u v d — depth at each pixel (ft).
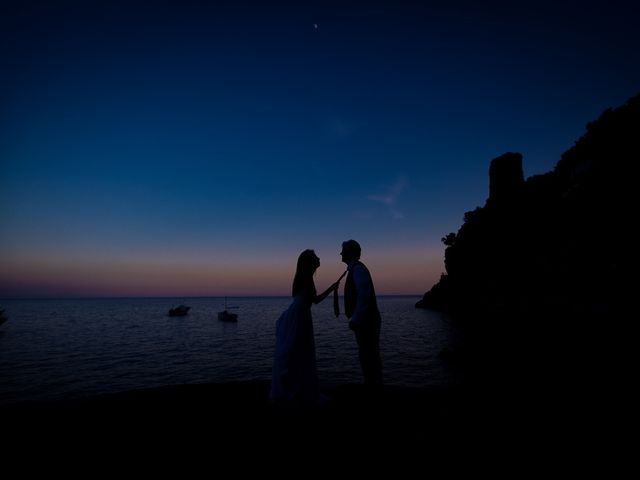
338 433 10.16
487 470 8.04
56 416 11.44
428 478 7.75
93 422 11.04
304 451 9.14
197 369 98.48
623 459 8.32
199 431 10.42
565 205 118.93
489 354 92.73
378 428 10.37
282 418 11.37
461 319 216.13
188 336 181.98
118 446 9.49
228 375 90.53
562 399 12.41
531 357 80.33
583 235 102.83
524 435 9.70
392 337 150.82
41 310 528.63
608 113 102.47
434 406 11.91
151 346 146.92
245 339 167.32
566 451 8.82
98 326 249.75
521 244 153.69
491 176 210.59
